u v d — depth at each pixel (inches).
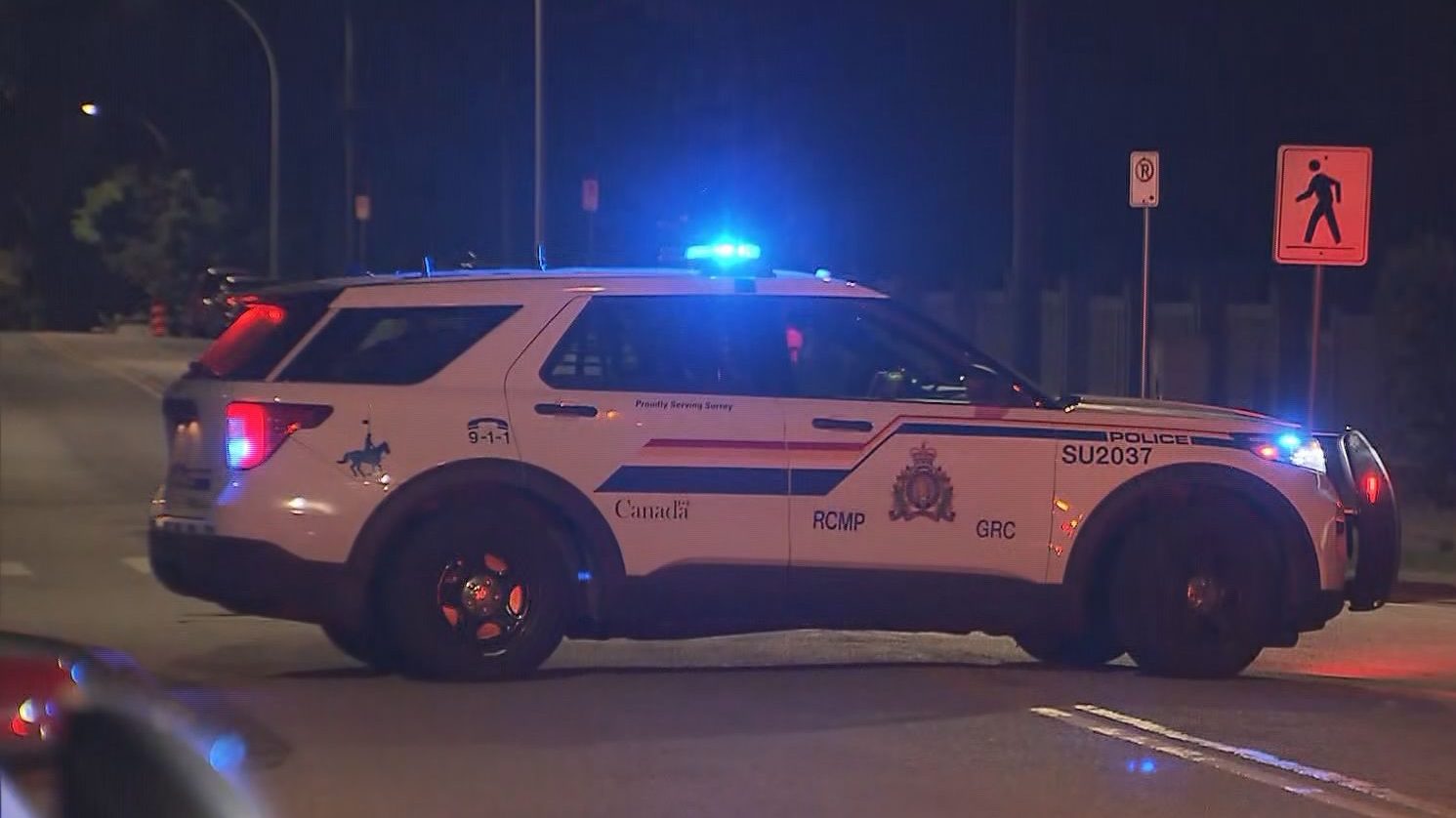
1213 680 1178.6
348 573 1086.4
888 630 1163.3
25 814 566.3
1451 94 4554.6
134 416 3378.4
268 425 1080.2
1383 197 4468.5
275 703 1064.2
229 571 1079.6
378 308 1108.5
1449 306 2258.9
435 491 1094.4
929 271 5231.3
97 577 1638.8
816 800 876.0
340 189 7480.3
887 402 1139.9
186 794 636.7
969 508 1138.7
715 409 1120.8
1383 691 1173.7
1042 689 1143.6
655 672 1192.8
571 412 1108.5
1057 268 4835.1
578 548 1122.7
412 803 862.5
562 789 890.7
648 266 1187.9
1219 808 872.3
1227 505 1173.7
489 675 1114.7
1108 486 1154.0
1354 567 1207.6
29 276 7706.7
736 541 1118.4
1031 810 863.7
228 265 7037.4
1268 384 2842.0
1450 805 885.2
